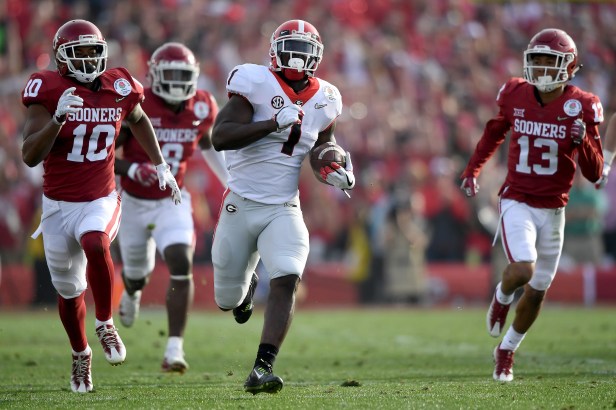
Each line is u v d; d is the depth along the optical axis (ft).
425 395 58.44
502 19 205.36
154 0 183.01
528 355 86.17
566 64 66.69
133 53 170.40
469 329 113.50
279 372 75.20
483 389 61.36
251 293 64.39
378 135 172.04
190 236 79.77
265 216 59.98
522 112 68.49
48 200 61.98
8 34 172.14
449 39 197.57
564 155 68.13
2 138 149.07
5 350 90.07
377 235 147.84
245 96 59.36
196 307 143.23
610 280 152.25
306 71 60.34
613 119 73.51
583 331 108.58
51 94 60.23
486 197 153.28
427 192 157.89
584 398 56.75
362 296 149.38
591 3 204.54
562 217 69.56
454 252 156.04
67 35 59.88
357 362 82.48
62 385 66.90
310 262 153.48
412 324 119.96
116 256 123.75
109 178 62.75
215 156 84.02
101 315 61.36
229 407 54.08
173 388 64.75
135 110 63.41
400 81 183.83
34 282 138.10
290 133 59.82
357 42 187.11
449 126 180.45
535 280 69.00
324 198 156.56
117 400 57.82
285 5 186.39
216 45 177.99
